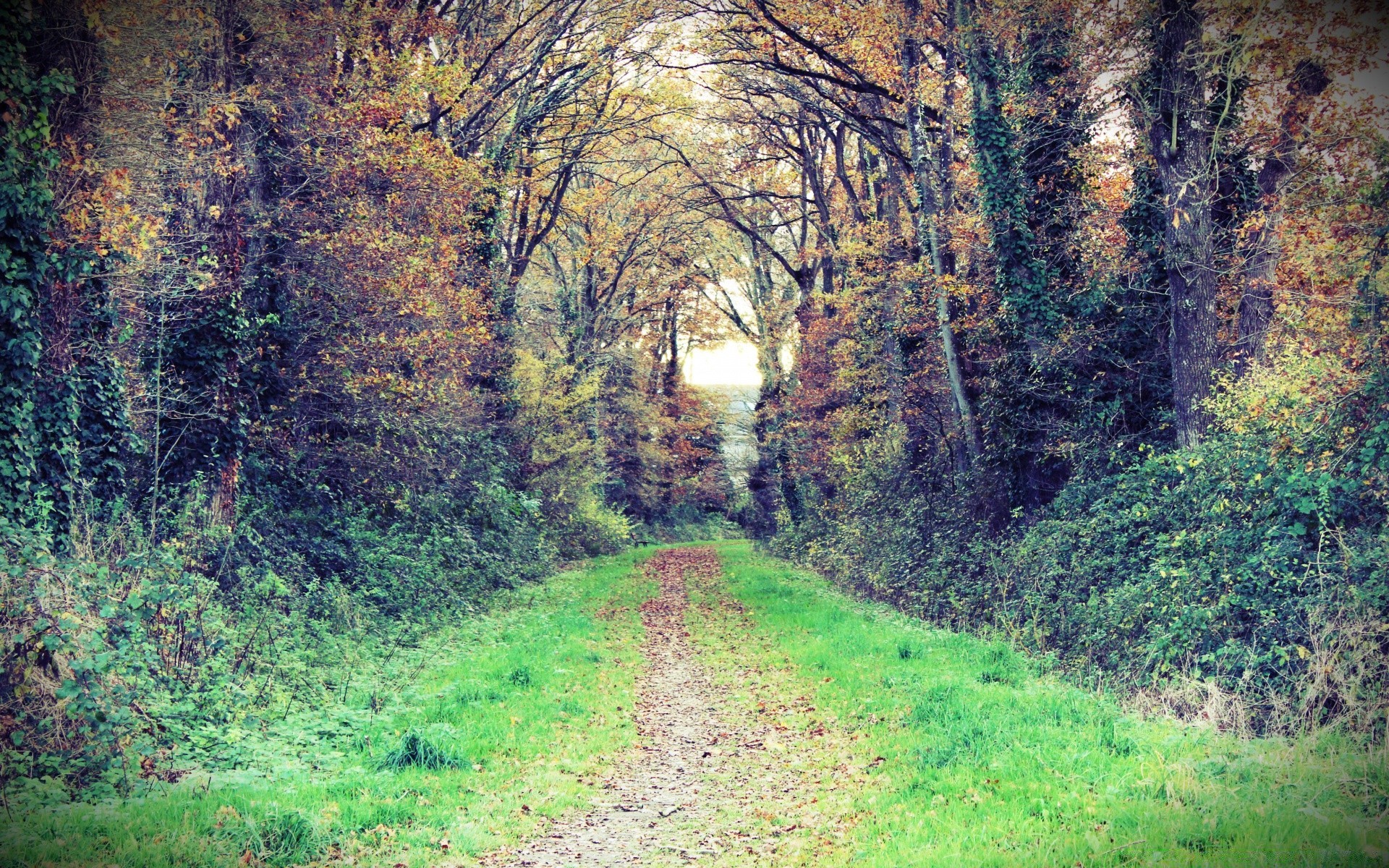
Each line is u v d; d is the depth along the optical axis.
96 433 12.02
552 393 32.22
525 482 31.48
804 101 25.36
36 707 7.53
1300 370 11.77
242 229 15.30
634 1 26.55
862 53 20.66
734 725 10.55
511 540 25.28
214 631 10.12
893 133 24.17
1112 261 16.53
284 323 16.67
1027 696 9.32
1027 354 17.11
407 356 18.44
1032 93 17.30
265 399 16.34
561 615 19.02
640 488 54.62
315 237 16.28
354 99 17.09
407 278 17.19
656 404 55.47
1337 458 9.85
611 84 30.27
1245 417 11.87
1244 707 8.55
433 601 17.19
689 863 6.38
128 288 13.15
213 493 13.65
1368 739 7.34
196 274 13.24
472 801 7.39
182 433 13.77
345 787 7.24
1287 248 15.09
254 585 12.82
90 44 11.38
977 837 5.78
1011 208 16.78
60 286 10.66
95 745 7.40
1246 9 13.20
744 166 33.41
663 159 38.56
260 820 6.23
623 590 25.42
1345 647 8.35
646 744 9.85
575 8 27.69
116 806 6.55
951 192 19.78
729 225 40.44
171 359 13.88
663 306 51.81
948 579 17.31
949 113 19.72
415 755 8.09
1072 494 15.42
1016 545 16.06
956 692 9.55
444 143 18.73
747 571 30.12
